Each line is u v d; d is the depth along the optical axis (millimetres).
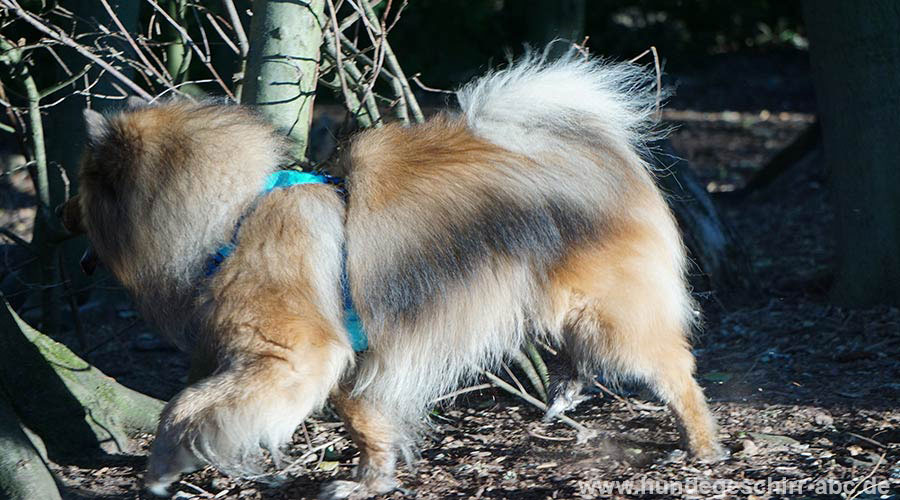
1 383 4301
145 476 3852
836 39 6426
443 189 3768
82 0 5922
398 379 3867
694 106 18469
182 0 5246
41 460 3828
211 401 3516
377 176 3781
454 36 18547
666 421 4797
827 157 6762
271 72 4414
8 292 6504
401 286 3721
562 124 3988
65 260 6836
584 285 3916
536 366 5086
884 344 5844
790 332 6297
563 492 3881
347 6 6586
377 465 4074
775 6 23656
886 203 6438
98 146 3787
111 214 3814
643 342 3996
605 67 4352
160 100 4520
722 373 5605
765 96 19234
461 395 5355
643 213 4043
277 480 4188
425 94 17922
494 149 3875
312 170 4355
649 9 22469
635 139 4418
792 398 5078
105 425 4602
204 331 3699
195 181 3658
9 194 11109
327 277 3641
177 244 3684
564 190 3859
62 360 4629
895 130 6355
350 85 5156
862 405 4895
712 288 7227
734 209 10727
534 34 8188
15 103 6285
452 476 4191
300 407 3562
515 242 3787
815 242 9008
